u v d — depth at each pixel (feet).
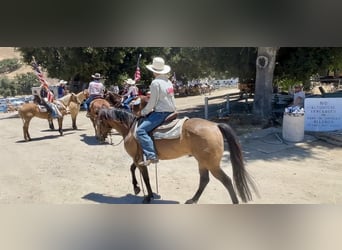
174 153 14.14
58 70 64.08
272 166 20.72
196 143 13.38
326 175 19.03
